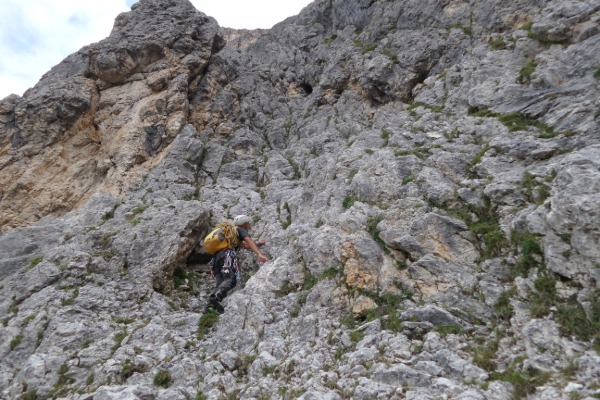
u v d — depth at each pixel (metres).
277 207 11.52
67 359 7.52
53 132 14.01
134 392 6.37
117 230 10.63
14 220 12.85
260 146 15.15
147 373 7.05
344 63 15.87
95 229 10.70
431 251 7.33
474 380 5.37
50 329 8.17
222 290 8.73
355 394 5.52
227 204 12.25
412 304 6.80
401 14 15.53
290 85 18.11
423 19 14.81
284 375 6.33
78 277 9.34
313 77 17.47
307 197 10.45
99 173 13.80
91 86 15.03
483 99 10.29
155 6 16.89
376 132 10.98
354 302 7.18
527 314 6.07
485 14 13.21
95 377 7.13
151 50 15.28
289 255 8.79
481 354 5.78
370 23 16.70
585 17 10.34
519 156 8.11
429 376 5.48
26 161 13.64
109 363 7.21
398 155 9.32
